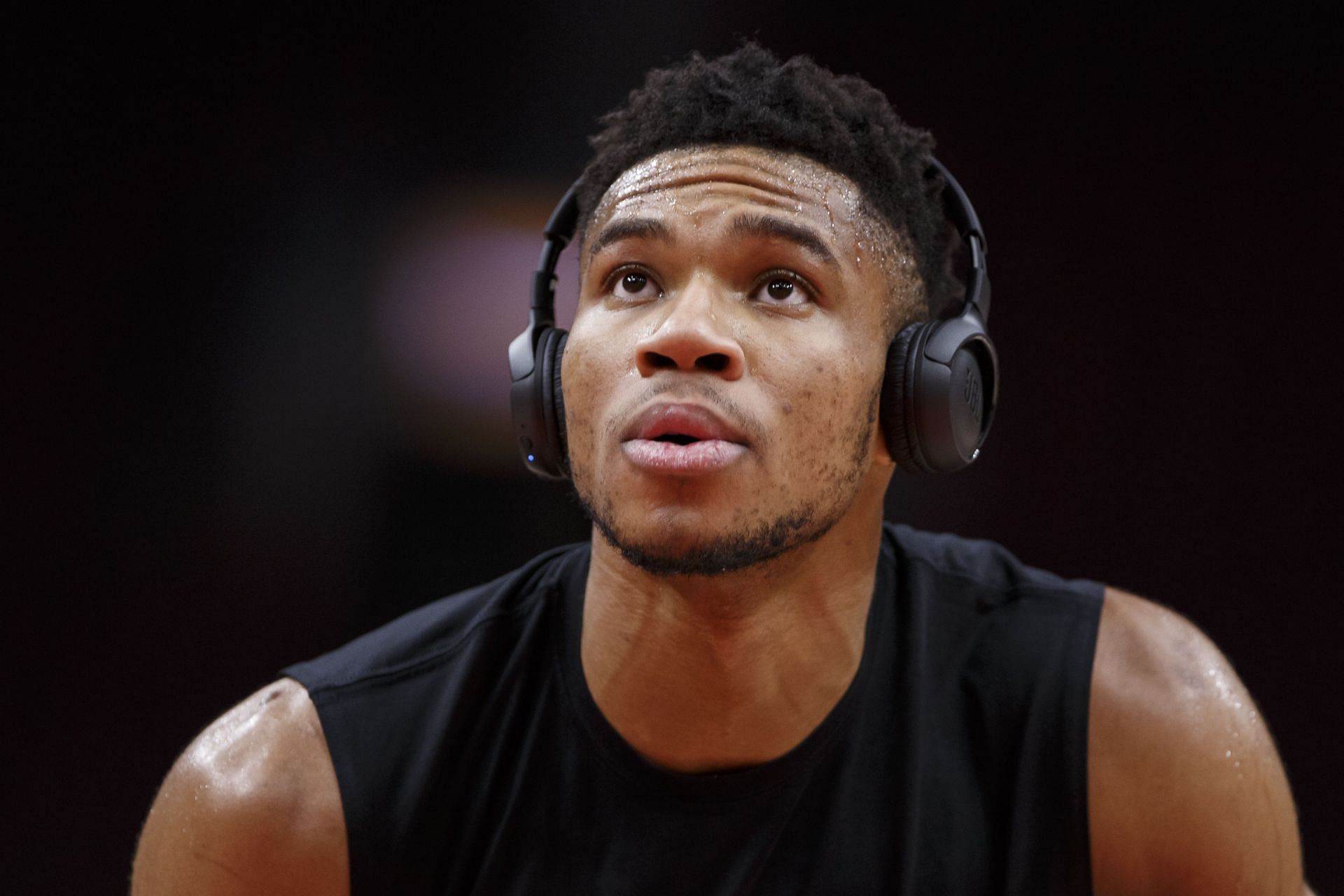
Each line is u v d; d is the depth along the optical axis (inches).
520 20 372.5
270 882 173.3
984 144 376.8
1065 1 374.6
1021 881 176.2
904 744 177.2
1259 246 371.6
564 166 372.8
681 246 156.7
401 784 178.1
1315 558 367.9
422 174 373.7
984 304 174.9
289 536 369.7
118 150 374.6
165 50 374.3
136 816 366.9
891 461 173.0
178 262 373.4
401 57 373.4
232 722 183.2
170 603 369.4
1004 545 378.0
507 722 181.9
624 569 167.3
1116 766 178.7
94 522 371.2
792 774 172.4
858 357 158.9
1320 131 367.2
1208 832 175.8
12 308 373.4
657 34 370.3
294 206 373.4
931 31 374.6
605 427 150.9
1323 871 367.2
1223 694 181.5
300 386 371.6
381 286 372.2
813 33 371.9
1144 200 374.9
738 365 146.5
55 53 374.0
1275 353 370.3
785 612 165.3
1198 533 372.8
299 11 374.0
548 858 174.7
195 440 371.9
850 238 162.1
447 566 369.7
